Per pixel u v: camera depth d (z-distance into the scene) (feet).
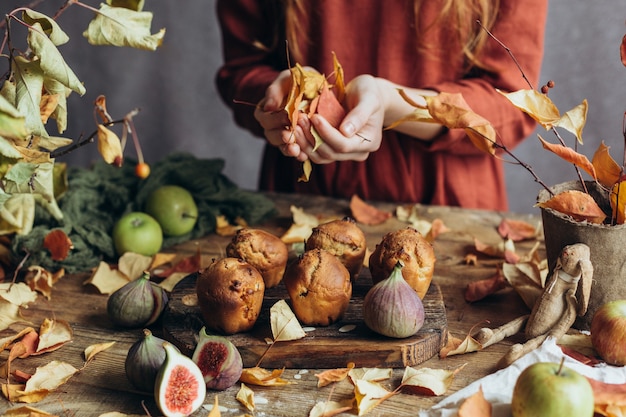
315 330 3.40
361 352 3.30
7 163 3.09
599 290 3.42
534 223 4.54
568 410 2.81
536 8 4.63
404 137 5.03
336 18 4.84
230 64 5.25
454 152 4.82
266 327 3.43
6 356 3.47
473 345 3.40
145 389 3.20
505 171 7.91
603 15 7.11
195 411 3.12
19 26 7.86
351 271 3.64
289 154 3.87
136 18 3.35
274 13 5.06
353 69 4.95
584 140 7.52
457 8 4.66
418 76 4.88
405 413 3.10
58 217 3.90
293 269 3.38
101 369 3.37
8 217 3.84
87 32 3.33
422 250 3.49
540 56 4.73
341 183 5.17
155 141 8.52
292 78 3.68
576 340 3.39
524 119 4.75
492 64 4.68
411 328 3.29
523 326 3.52
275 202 4.86
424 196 5.13
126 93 8.38
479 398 2.99
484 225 4.54
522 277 3.82
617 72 7.22
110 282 4.00
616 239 3.34
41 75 3.25
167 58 8.20
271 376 3.23
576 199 3.36
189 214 4.40
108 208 4.49
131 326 3.62
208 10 7.97
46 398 3.21
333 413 3.09
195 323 3.48
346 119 3.79
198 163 4.76
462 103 3.41
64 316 3.76
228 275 3.33
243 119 5.05
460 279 3.99
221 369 3.17
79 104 8.43
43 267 4.11
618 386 3.04
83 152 8.60
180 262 4.14
